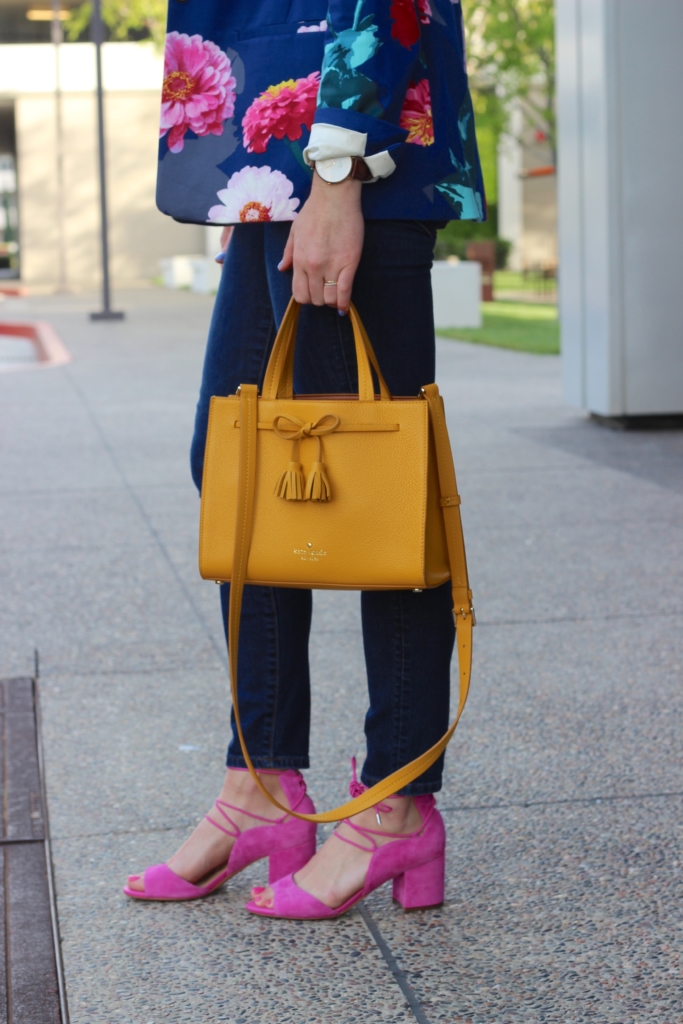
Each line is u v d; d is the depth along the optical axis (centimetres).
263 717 206
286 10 179
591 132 714
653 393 730
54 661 341
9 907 208
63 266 3453
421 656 194
